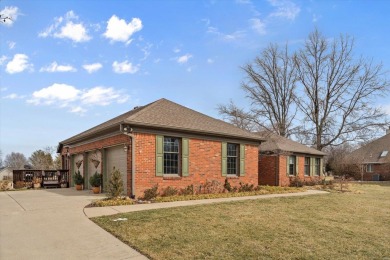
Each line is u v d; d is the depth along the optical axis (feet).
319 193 57.67
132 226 25.31
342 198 49.42
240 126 127.95
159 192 44.39
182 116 52.95
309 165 85.25
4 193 52.19
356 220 30.12
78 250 19.65
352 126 119.34
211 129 52.03
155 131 44.73
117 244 20.84
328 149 146.72
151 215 29.86
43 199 41.39
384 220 30.35
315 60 124.16
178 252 19.02
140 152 42.88
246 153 58.85
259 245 20.71
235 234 23.39
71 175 71.05
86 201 39.04
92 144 56.90
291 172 77.97
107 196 43.50
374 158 136.67
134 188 41.75
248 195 49.93
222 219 28.78
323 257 18.63
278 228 25.70
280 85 130.21
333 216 32.01
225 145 54.80
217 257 18.21
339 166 138.00
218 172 53.16
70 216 29.30
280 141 81.10
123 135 44.57
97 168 55.62
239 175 57.06
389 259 18.47
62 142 75.66
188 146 48.80
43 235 22.88
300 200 45.01
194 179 49.26
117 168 47.85
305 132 125.49
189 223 26.73
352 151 149.89
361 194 58.85
